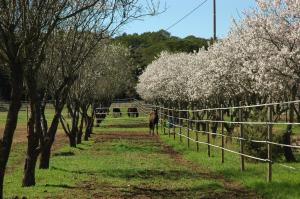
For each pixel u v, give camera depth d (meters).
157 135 36.28
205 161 18.22
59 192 11.81
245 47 22.38
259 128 17.20
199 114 33.41
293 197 10.53
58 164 17.64
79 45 16.53
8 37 8.83
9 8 8.81
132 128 45.66
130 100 84.38
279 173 14.45
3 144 8.84
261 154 17.09
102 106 56.50
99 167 16.91
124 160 19.48
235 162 17.56
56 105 14.93
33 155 12.94
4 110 69.44
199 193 11.90
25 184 12.83
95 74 28.98
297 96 23.84
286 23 18.89
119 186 12.92
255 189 12.14
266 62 18.50
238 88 27.39
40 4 9.20
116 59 45.16
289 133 17.28
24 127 44.62
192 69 39.56
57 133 38.72
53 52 15.02
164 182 13.70
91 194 11.57
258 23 19.39
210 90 29.34
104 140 31.66
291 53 17.58
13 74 8.92
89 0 13.49
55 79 17.77
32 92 13.01
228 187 12.83
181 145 25.95
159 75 54.94
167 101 55.38
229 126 22.80
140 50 95.31
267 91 20.75
